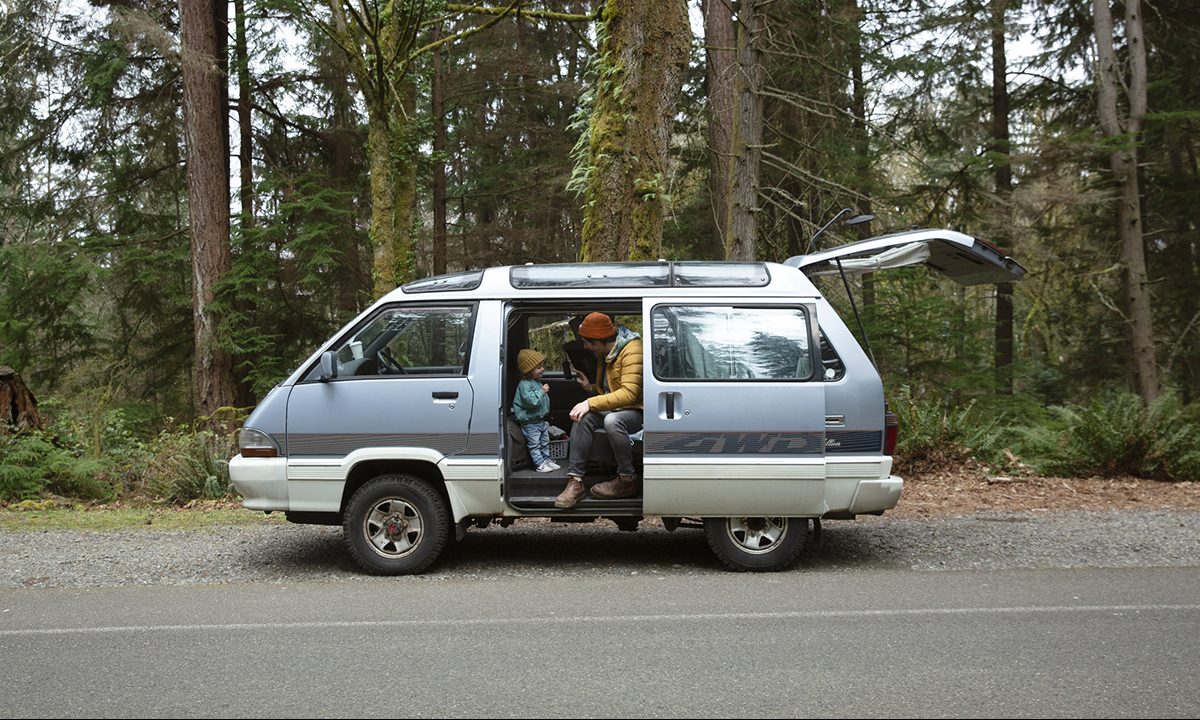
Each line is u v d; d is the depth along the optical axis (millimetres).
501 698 4176
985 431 12078
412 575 6793
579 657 4762
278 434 6852
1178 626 5262
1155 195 21641
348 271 21578
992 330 21906
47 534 8367
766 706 4051
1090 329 23922
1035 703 4066
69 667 4684
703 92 22109
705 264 7066
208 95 19406
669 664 4637
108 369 21297
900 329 18328
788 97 14047
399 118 16500
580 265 7062
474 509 6809
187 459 11148
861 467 6730
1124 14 21312
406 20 14375
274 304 21078
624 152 10742
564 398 8078
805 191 14805
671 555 7469
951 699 4121
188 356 22406
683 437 6719
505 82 26234
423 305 7000
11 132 20172
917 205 21578
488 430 6770
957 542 7715
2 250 19594
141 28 18297
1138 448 11359
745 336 6820
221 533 8391
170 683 4426
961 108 23328
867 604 5801
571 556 7441
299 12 19953
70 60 20250
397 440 6793
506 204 27031
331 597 6117
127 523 8953
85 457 12156
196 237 19500
